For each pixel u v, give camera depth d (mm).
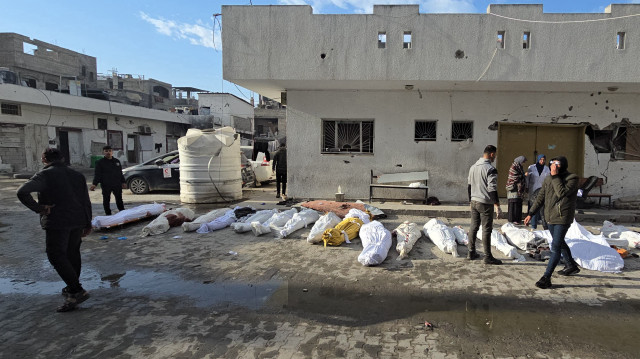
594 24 8055
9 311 3895
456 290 4410
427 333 3426
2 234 7039
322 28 8508
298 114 9750
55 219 3875
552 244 4480
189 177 10023
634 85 8406
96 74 41844
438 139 9500
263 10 8586
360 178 9727
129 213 7637
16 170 19281
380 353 3090
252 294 4324
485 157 5301
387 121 9570
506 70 8219
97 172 7984
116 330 3480
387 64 8422
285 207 8969
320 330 3486
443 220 8000
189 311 3885
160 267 5238
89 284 4637
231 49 8703
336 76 8539
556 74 8164
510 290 4406
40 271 5113
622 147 9445
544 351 3119
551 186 4480
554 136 9625
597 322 3623
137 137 27562
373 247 5434
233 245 6258
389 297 4230
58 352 3107
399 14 8352
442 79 8344
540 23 8109
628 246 5988
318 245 6234
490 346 3199
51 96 20109
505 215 8227
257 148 15281
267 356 3049
